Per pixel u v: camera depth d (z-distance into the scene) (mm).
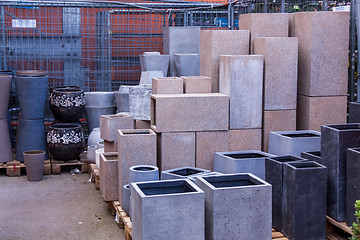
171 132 5484
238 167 5059
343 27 5812
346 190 4188
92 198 6410
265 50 5711
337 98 5914
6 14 8422
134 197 3783
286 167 4191
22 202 6238
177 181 3961
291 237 4129
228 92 5664
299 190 4066
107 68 8898
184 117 5492
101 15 8781
